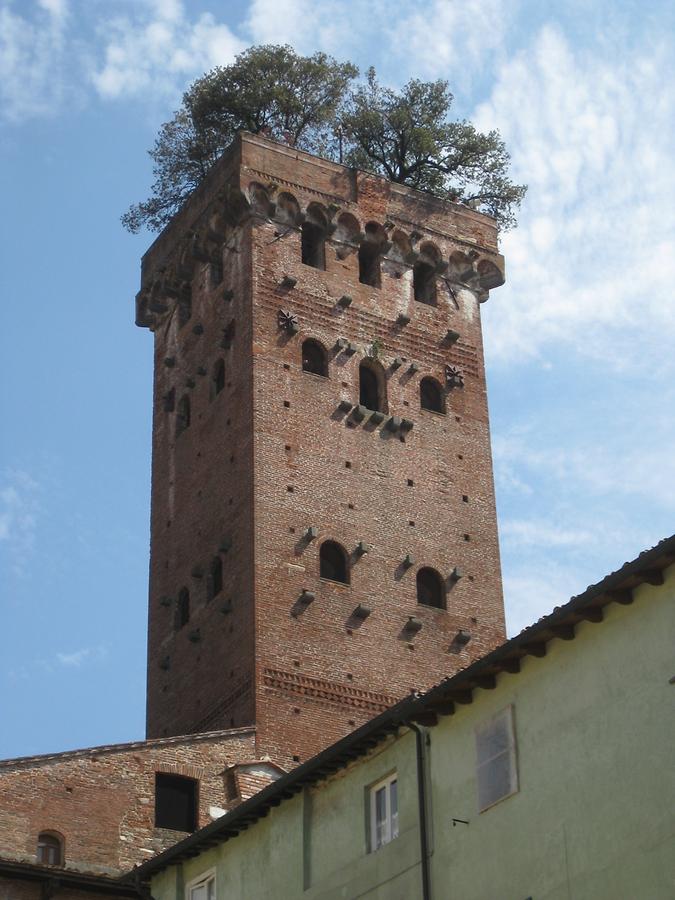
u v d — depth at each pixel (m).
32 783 55.31
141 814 56.69
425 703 39.66
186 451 73.75
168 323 78.56
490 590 70.88
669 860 33.56
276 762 62.69
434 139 81.81
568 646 37.22
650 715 35.00
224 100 81.81
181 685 68.75
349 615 67.25
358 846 41.28
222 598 67.88
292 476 68.94
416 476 71.56
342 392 71.62
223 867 45.44
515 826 37.03
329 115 82.25
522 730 37.72
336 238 75.00
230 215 74.50
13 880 49.03
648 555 35.03
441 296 76.69
